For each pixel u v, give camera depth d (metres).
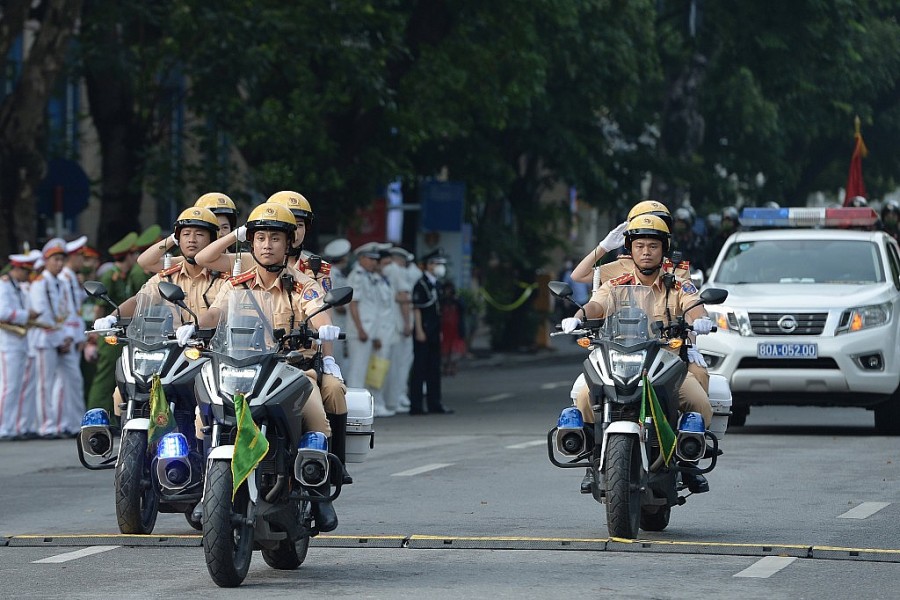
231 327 25.47
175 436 27.77
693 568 26.50
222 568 24.58
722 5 95.56
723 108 120.50
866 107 120.69
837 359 49.72
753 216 57.72
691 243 64.12
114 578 26.08
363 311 62.75
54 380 55.50
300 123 71.12
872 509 33.69
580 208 123.88
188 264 31.11
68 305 55.72
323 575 26.27
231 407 25.02
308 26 69.25
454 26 80.81
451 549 28.91
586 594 24.22
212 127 71.69
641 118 116.38
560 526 31.56
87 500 37.41
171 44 69.25
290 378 25.38
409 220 100.94
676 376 28.97
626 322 29.09
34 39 62.22
